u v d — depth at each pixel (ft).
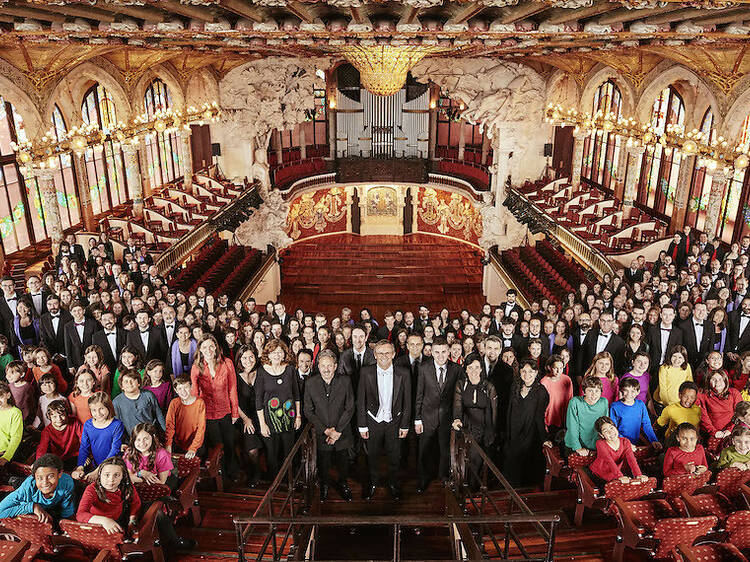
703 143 57.16
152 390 23.40
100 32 30.17
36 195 68.54
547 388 24.00
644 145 65.41
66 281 41.01
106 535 16.31
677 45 43.70
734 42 43.73
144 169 87.81
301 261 95.45
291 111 85.92
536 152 85.81
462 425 21.34
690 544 17.10
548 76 81.76
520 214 77.15
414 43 37.22
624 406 22.07
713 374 23.56
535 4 23.76
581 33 30.91
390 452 22.38
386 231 111.75
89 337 29.81
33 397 25.41
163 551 18.62
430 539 21.36
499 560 16.15
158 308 34.91
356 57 42.86
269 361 22.04
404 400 21.72
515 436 22.61
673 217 73.61
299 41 38.27
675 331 29.35
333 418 21.68
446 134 103.60
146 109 89.76
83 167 67.82
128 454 18.79
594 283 59.62
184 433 21.65
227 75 83.10
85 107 76.69
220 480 23.11
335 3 23.03
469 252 99.25
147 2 21.89
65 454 21.62
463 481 20.62
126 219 67.31
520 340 30.68
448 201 106.01
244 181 87.35
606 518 20.89
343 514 22.06
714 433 22.90
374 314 78.18
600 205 74.02
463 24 30.73
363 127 103.76
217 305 40.83
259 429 24.22
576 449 21.33
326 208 108.99
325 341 26.68
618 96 85.10
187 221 69.62
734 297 40.93
